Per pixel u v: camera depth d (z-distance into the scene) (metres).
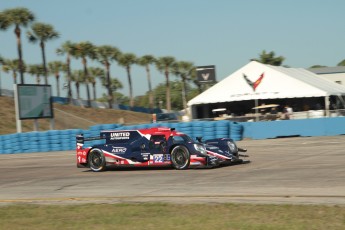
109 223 15.23
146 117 163.12
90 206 18.48
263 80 73.75
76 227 14.93
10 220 16.72
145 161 29.05
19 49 129.50
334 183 20.30
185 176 25.39
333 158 29.98
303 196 17.95
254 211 15.64
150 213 16.44
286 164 28.28
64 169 33.22
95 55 167.12
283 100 79.88
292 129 54.88
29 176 30.33
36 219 16.61
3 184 27.33
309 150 36.88
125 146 29.66
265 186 20.67
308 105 78.25
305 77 80.31
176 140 28.36
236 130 53.59
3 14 127.88
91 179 26.86
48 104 69.81
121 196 20.62
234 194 19.28
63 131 54.50
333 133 54.06
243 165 29.00
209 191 20.36
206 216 15.38
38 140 55.03
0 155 53.94
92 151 30.64
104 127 54.75
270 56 154.12
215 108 83.38
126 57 181.25
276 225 13.56
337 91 75.38
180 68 199.75
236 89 75.50
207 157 27.61
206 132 52.56
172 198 19.33
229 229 13.45
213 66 82.44
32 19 131.62
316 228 13.00
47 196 21.98
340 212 14.71
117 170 30.58
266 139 54.34
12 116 115.06
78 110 144.50
